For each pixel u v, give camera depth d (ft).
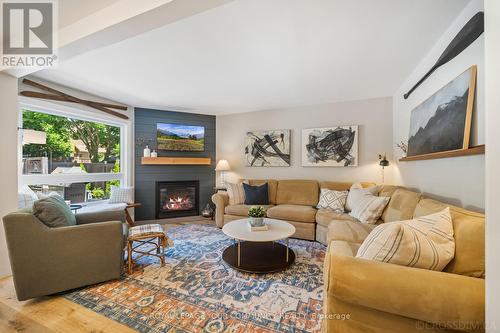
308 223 10.03
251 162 14.53
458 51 5.33
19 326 4.63
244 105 13.32
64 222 6.06
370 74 8.80
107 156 12.32
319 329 4.53
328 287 3.10
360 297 2.92
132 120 13.28
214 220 14.01
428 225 3.79
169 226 12.55
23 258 5.34
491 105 2.33
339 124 12.48
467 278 2.80
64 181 10.23
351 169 12.19
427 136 6.92
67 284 5.75
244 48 6.78
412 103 8.66
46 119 9.77
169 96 11.55
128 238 6.91
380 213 8.00
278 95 11.44
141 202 13.47
